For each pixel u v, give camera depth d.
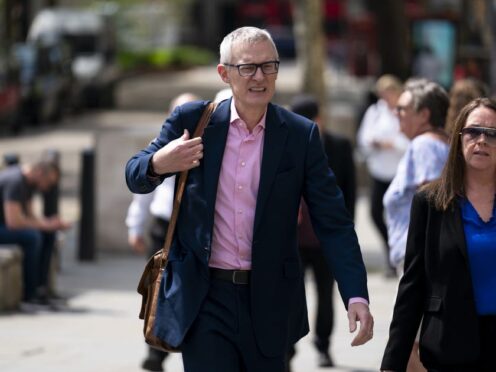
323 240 9.80
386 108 23.45
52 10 75.75
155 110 70.44
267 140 9.68
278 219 9.64
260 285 9.58
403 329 9.57
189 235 9.64
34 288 20.75
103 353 17.08
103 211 27.64
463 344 9.17
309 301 21.06
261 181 9.61
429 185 9.52
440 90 12.60
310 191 9.77
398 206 12.46
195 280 9.58
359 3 78.94
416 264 9.54
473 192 9.41
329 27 107.50
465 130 9.34
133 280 24.28
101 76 69.31
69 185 40.75
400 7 45.53
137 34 87.00
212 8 131.50
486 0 34.28
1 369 15.92
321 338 16.16
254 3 132.12
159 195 14.91
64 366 16.16
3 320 19.72
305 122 9.84
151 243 15.00
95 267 25.92
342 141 16.11
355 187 16.17
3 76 54.84
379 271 24.36
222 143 9.69
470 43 34.50
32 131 57.62
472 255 9.23
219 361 9.50
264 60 9.54
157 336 9.62
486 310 9.20
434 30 34.94
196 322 9.58
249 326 9.59
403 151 23.33
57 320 19.78
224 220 9.64
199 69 96.00
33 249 20.61
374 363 16.41
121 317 20.14
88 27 70.50
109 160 27.55
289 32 128.62
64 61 63.41
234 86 9.62
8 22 60.75
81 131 57.88
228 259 9.63
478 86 13.36
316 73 42.88
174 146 9.40
